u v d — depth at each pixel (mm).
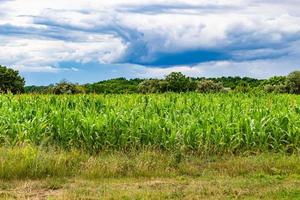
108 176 11898
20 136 16000
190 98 23422
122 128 16016
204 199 9727
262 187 10828
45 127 16344
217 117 17328
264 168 12773
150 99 21391
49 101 20438
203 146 15289
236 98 24906
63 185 10891
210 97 24781
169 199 9695
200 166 13398
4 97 22125
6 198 9664
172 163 13133
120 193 9977
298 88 45219
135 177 11945
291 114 17984
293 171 12680
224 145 15594
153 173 12188
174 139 15562
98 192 10117
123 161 12820
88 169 12000
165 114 18609
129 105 20547
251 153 15641
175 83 38406
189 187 10758
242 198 9883
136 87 37750
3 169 11352
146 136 15984
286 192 10281
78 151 14477
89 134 15789
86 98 21422
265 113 18047
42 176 11602
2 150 12891
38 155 12203
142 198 9633
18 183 10984
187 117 17891
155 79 38375
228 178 11875
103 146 15578
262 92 28250
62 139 16094
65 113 17406
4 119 17641
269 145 16125
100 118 16562
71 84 30906
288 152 16078
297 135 16156
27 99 21734
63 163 12164
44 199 9742
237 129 16047
